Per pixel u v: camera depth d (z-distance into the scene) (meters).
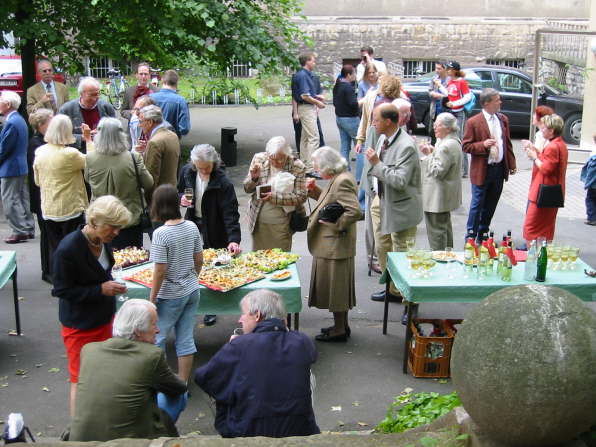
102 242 5.16
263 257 6.72
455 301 6.10
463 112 13.55
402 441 3.55
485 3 25.02
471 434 3.38
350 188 6.52
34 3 12.63
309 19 24.64
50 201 7.64
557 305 3.09
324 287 6.74
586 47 15.58
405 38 24.55
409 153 6.97
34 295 8.06
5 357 6.62
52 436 5.36
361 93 13.30
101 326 5.21
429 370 6.25
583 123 15.73
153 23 12.87
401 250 7.32
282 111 21.23
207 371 4.08
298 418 4.00
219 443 3.62
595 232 10.40
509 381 2.99
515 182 13.29
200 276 6.24
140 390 4.17
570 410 2.97
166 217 5.56
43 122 8.05
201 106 22.06
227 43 13.91
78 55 13.66
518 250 7.11
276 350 4.08
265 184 7.00
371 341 6.98
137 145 8.20
